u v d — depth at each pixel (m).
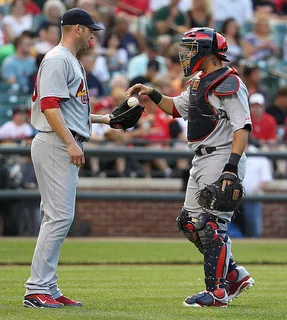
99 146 55.25
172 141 55.38
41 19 66.25
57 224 21.55
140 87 23.69
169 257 41.25
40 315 19.55
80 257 40.56
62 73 21.44
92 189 54.91
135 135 56.44
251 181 56.19
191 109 22.22
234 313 20.58
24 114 55.81
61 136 21.23
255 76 62.38
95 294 25.28
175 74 62.69
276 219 56.59
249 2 72.31
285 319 19.81
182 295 25.16
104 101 56.09
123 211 55.22
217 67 22.17
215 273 21.84
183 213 22.64
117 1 69.50
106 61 63.56
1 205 53.16
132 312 20.47
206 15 68.75
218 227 21.97
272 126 59.12
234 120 21.42
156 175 57.00
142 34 67.06
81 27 22.11
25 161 53.97
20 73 61.44
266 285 28.92
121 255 41.97
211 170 21.92
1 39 64.38
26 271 33.53
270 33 71.81
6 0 66.50
